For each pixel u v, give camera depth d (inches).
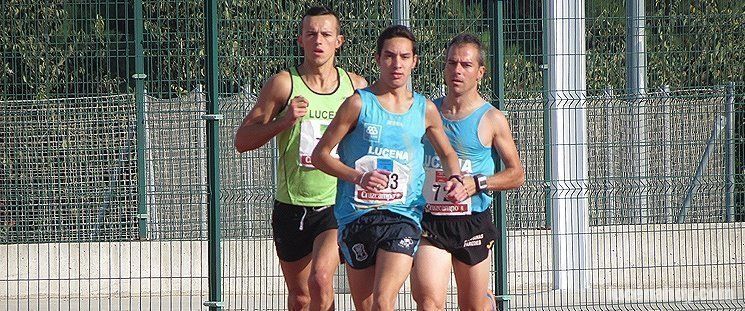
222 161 1299.2
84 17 1368.1
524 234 1353.3
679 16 1300.4
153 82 1338.6
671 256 1460.4
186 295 1435.8
